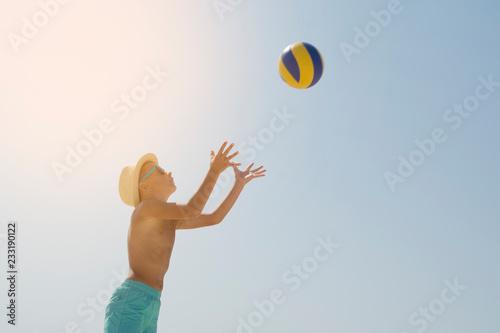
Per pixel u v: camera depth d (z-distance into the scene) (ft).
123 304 13.16
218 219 15.65
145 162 15.60
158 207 13.66
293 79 17.66
